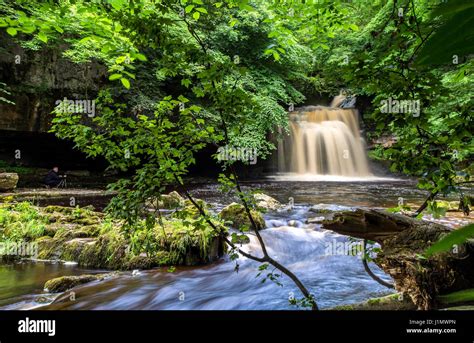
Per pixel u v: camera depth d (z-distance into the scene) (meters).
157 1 2.21
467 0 0.32
